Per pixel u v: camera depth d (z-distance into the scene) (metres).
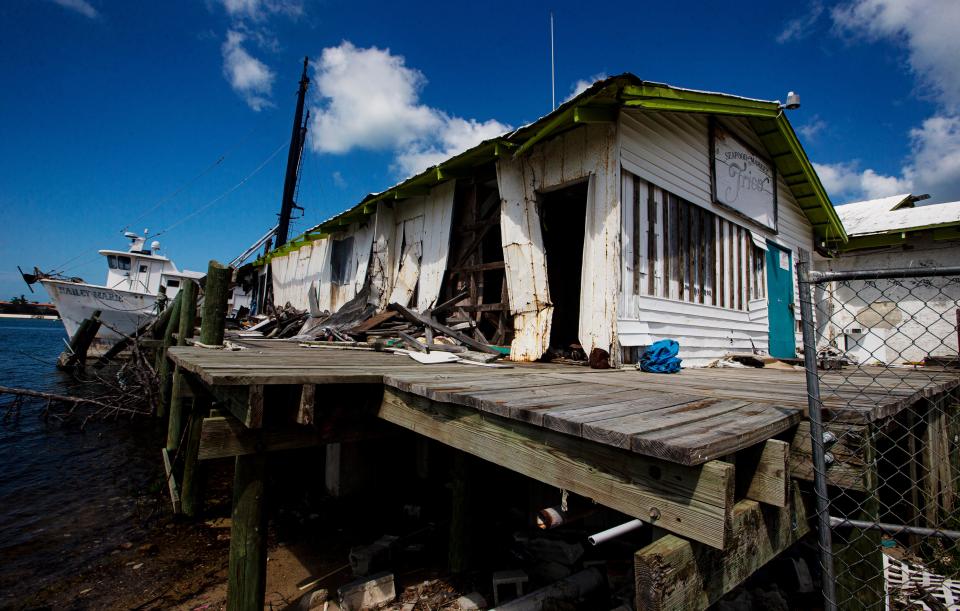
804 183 9.92
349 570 4.41
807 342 2.25
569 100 5.40
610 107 5.79
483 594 3.88
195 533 5.23
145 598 3.98
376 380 3.50
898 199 13.92
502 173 7.12
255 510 3.17
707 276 7.65
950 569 4.17
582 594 3.57
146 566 4.50
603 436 1.93
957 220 9.85
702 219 7.61
